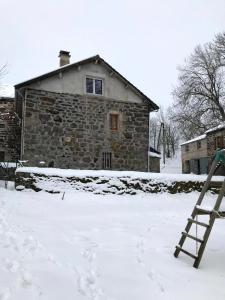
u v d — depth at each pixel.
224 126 28.25
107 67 18.42
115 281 4.58
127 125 18.69
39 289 4.01
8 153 20.64
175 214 10.73
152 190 13.59
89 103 17.84
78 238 6.75
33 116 16.41
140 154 18.73
